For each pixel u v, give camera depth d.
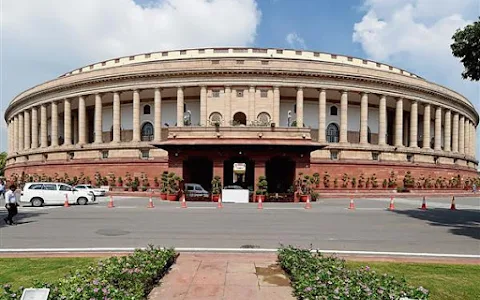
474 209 27.38
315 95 50.19
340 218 19.95
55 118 54.81
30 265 9.05
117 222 17.56
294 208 25.80
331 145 46.06
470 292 7.29
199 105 49.69
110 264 7.57
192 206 26.61
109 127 54.12
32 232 14.52
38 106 58.06
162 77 46.53
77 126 59.94
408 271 8.80
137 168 45.66
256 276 8.16
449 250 11.63
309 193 32.69
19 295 5.51
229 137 33.56
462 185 58.53
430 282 7.89
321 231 15.22
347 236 14.07
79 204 28.47
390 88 50.00
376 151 48.59
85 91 50.72
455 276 8.40
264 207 26.20
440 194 47.56
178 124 45.62
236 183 40.19
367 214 22.33
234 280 7.85
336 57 52.78
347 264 9.34
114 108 48.66
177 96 46.38
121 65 51.16
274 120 45.06
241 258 9.94
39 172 54.50
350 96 50.66
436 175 53.59
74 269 8.62
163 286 7.41
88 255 10.30
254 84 45.34
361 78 47.53
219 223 17.36
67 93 52.56
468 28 16.45
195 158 33.84
